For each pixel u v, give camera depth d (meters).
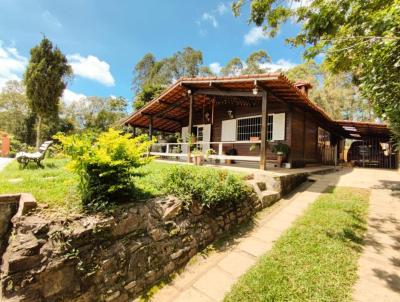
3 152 12.94
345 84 22.41
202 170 4.88
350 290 2.42
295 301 2.32
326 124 12.08
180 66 35.44
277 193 5.53
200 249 3.68
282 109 9.02
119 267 2.73
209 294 2.73
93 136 3.12
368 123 10.86
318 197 5.43
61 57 15.23
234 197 4.37
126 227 2.94
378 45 2.92
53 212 2.70
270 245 3.64
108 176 3.06
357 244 3.29
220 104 11.33
